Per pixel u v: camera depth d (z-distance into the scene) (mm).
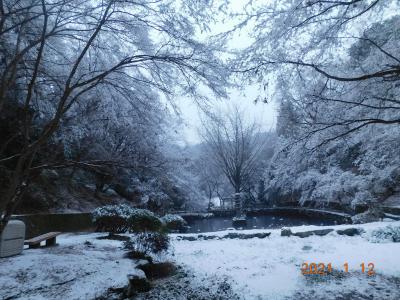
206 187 27812
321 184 11805
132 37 3828
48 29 4172
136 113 4961
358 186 9883
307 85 3887
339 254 5168
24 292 3168
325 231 7121
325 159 5023
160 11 3287
